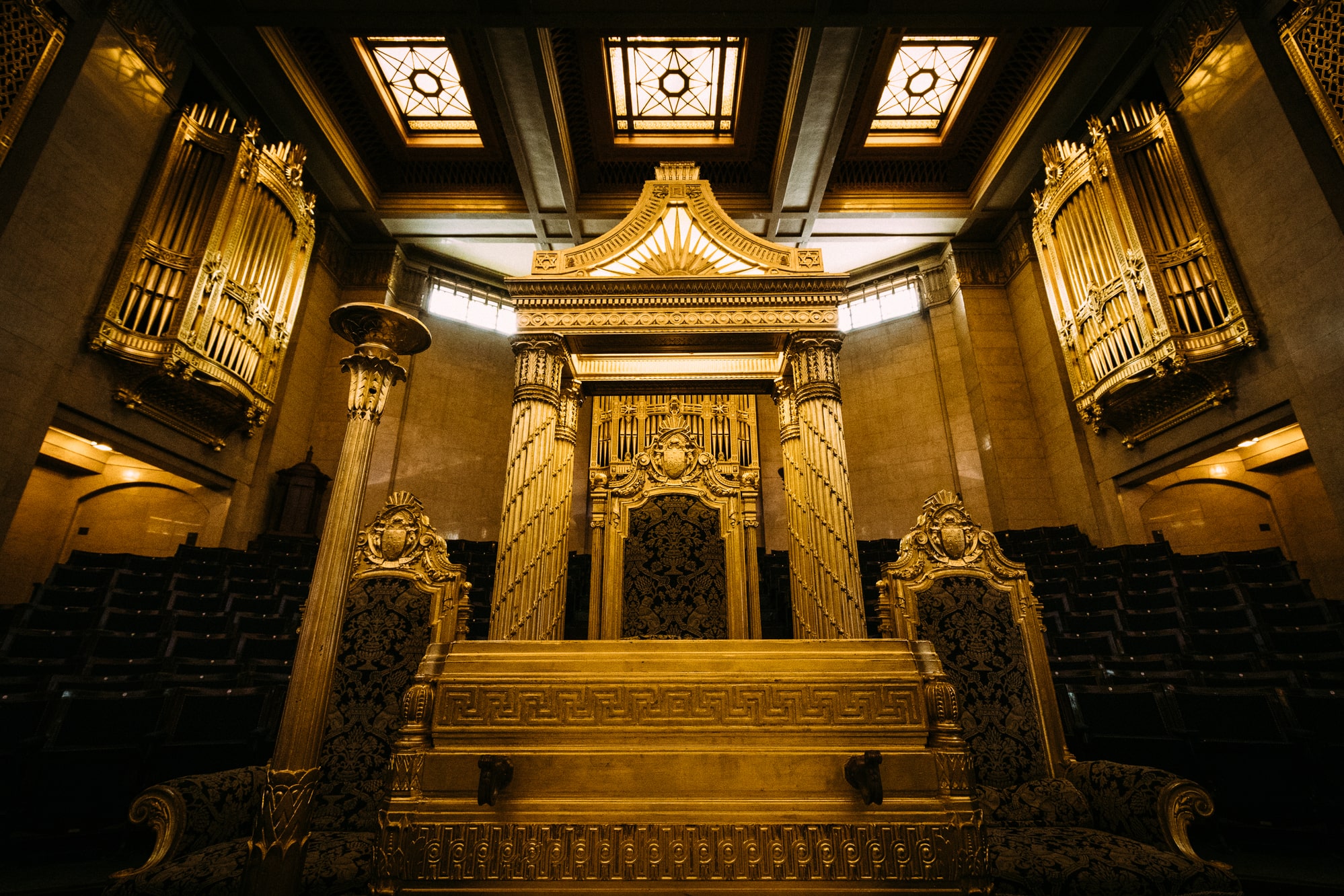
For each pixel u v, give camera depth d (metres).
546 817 1.78
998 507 10.12
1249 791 3.36
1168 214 7.58
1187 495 8.79
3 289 5.61
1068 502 9.66
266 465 9.31
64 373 6.29
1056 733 2.84
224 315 7.87
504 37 7.75
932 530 3.22
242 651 4.88
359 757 2.71
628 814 1.79
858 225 11.34
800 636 3.80
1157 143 7.79
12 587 7.84
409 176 11.06
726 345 4.24
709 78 9.30
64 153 6.15
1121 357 7.95
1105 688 3.86
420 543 3.12
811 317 4.00
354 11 7.54
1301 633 4.92
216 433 8.42
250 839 1.89
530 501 3.71
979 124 10.30
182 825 2.11
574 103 9.58
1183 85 7.55
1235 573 6.20
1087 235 8.55
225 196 7.90
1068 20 7.67
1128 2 7.55
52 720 3.21
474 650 2.06
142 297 7.04
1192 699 3.68
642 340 4.13
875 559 8.25
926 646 2.09
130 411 7.16
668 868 1.74
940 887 1.74
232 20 7.56
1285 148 6.30
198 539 8.59
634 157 10.48
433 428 11.44
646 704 1.95
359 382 2.42
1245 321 6.62
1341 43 5.96
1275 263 6.43
